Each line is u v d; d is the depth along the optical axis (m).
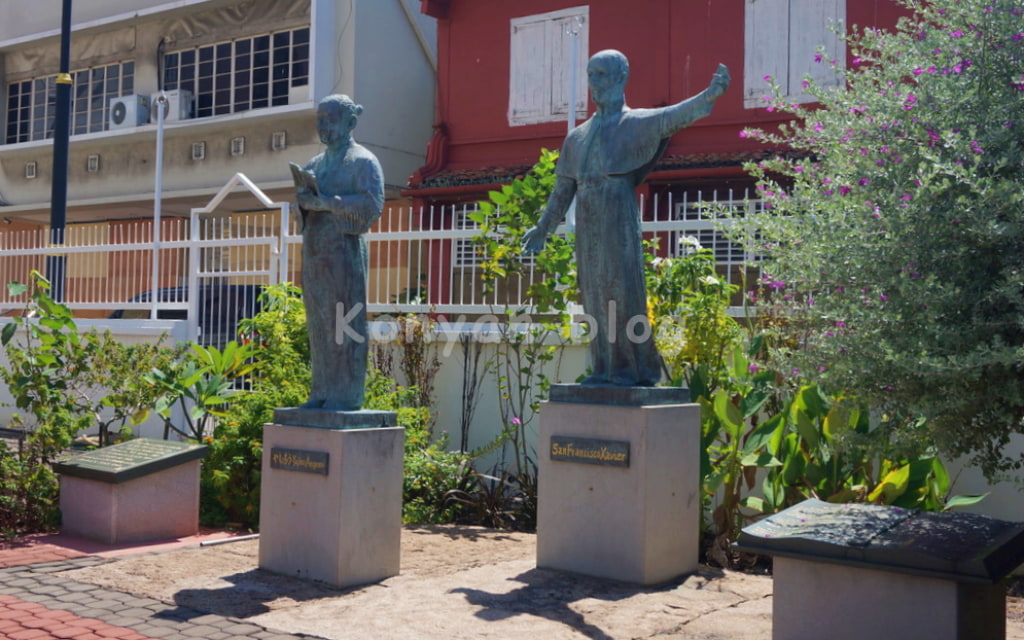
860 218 5.09
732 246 9.55
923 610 4.39
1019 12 5.02
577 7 18.09
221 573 7.19
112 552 8.02
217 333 13.12
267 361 10.30
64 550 8.03
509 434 9.90
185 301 13.57
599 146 7.04
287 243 12.13
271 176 20.86
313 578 6.90
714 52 16.58
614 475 6.84
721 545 7.97
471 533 8.84
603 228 7.03
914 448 5.46
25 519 8.88
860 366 4.91
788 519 5.07
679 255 9.39
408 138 21.05
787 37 15.99
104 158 23.22
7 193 25.00
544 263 9.74
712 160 15.47
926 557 4.32
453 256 11.12
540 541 7.21
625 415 6.80
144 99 22.34
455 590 6.61
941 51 5.25
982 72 5.04
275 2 20.91
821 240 5.17
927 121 5.06
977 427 5.08
